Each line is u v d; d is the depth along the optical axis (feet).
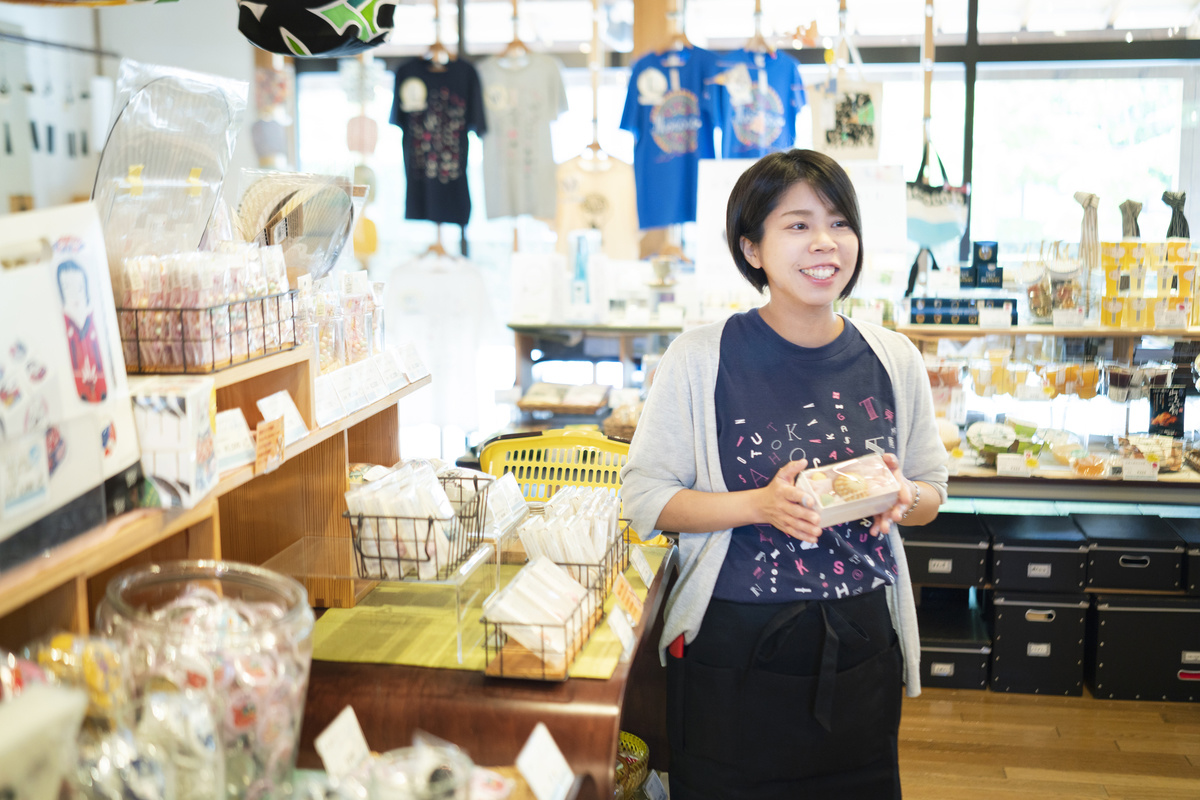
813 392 5.79
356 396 5.77
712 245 12.83
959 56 13.88
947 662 11.23
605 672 4.85
